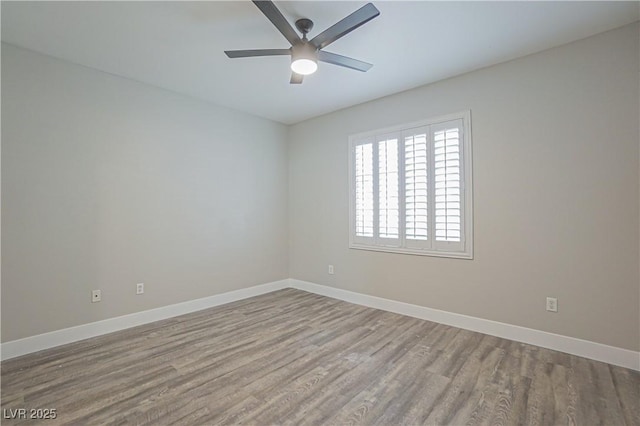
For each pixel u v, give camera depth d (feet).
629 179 7.84
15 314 8.55
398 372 7.70
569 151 8.64
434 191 11.14
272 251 15.58
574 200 8.57
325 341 9.52
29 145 8.82
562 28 7.94
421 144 11.45
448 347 9.06
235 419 6.02
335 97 12.60
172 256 11.86
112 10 7.17
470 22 7.67
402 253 12.02
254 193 14.79
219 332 10.24
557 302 8.82
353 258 13.64
